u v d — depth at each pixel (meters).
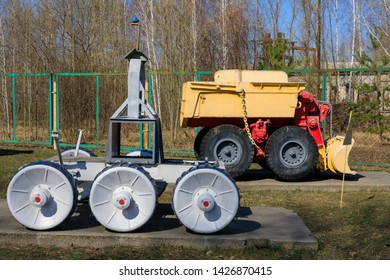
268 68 16.33
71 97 14.46
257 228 5.35
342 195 7.00
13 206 4.96
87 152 6.59
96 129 14.10
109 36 19.00
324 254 4.77
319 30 17.56
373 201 7.21
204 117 8.07
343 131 13.60
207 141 8.05
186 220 4.92
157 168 5.38
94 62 17.66
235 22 19.42
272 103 8.01
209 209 4.82
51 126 14.04
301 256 4.70
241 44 19.44
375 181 8.37
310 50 18.83
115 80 14.22
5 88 15.31
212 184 4.91
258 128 8.15
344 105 13.83
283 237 5.00
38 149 13.88
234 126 8.07
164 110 13.88
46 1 19.05
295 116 8.33
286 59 17.58
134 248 4.84
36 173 4.91
